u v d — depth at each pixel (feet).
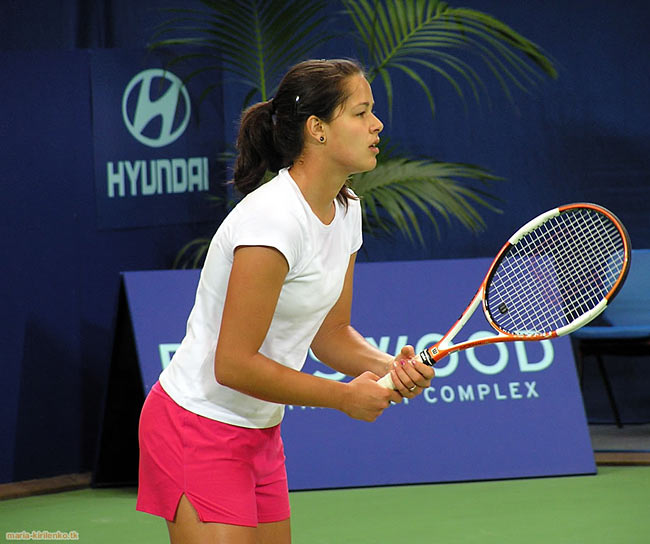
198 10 58.90
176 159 56.49
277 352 20.70
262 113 20.53
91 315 51.85
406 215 64.03
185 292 47.96
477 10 63.10
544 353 49.14
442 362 48.62
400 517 41.01
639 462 49.67
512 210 63.62
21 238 49.14
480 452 47.24
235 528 20.21
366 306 48.83
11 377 49.01
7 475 49.01
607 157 62.80
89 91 51.67
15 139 48.80
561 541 36.83
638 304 57.36
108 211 52.60
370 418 20.25
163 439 20.57
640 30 62.03
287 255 18.97
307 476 46.21
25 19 51.49
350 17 62.18
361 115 19.60
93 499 46.03
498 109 63.26
